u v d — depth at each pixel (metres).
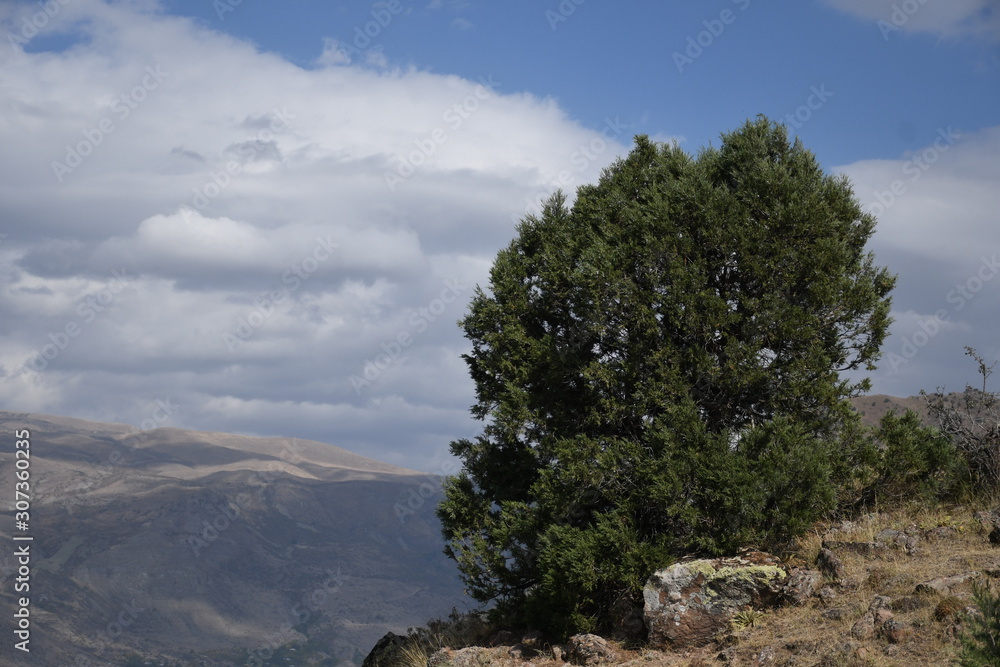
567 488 15.06
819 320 14.90
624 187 17.20
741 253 15.03
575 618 14.10
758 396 15.34
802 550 13.93
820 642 10.95
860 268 15.63
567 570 14.09
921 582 11.47
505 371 17.19
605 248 15.69
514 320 17.39
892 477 14.86
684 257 15.44
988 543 12.37
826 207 15.20
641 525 14.96
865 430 15.05
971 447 15.36
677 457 14.30
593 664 13.10
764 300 14.74
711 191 15.55
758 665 11.12
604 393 15.76
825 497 13.77
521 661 14.19
